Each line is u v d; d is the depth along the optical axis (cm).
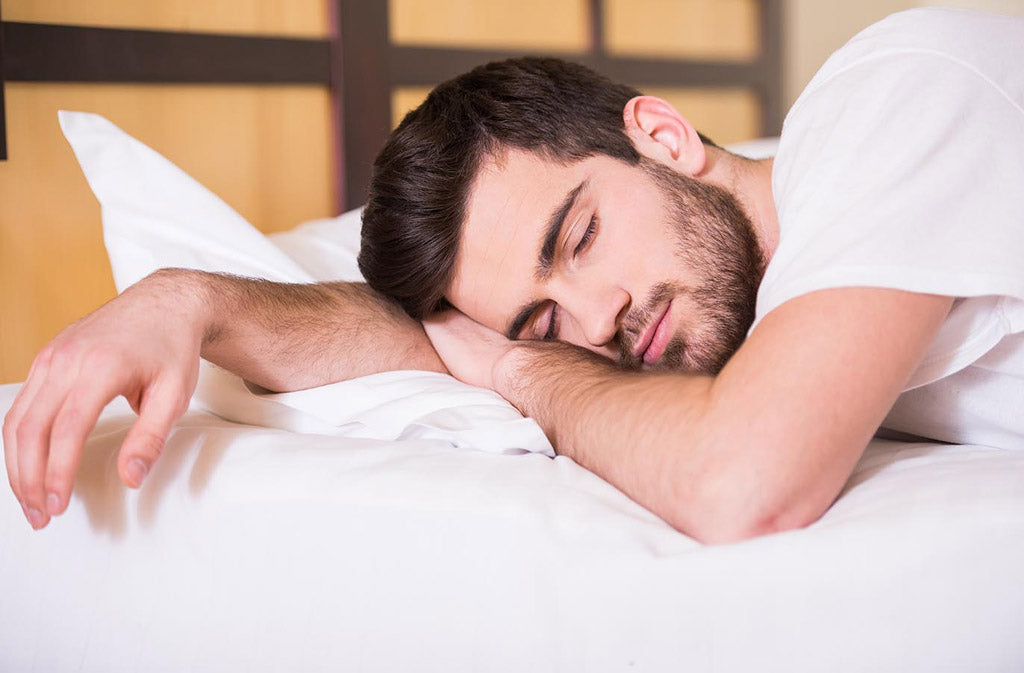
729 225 91
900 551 54
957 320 73
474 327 100
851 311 64
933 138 73
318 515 66
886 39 82
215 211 112
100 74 140
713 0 251
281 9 165
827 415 61
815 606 54
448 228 91
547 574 58
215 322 83
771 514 60
